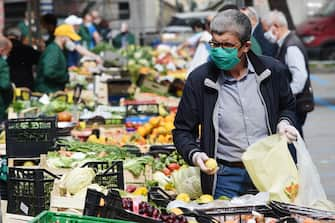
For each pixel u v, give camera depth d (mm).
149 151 12836
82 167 9852
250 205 8438
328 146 24797
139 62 30594
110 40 42438
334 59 54531
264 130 9789
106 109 17641
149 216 8008
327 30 54625
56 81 20422
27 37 28828
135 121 16641
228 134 9789
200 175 10242
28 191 9656
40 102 17719
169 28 48344
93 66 26797
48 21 23594
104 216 7930
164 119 15953
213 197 9883
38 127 11680
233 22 9312
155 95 21703
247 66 9766
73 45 26750
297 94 14852
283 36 15164
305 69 14883
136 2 53750
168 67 29531
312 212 8398
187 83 9906
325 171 20734
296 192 9141
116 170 9984
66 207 9102
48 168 10625
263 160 9148
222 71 9758
